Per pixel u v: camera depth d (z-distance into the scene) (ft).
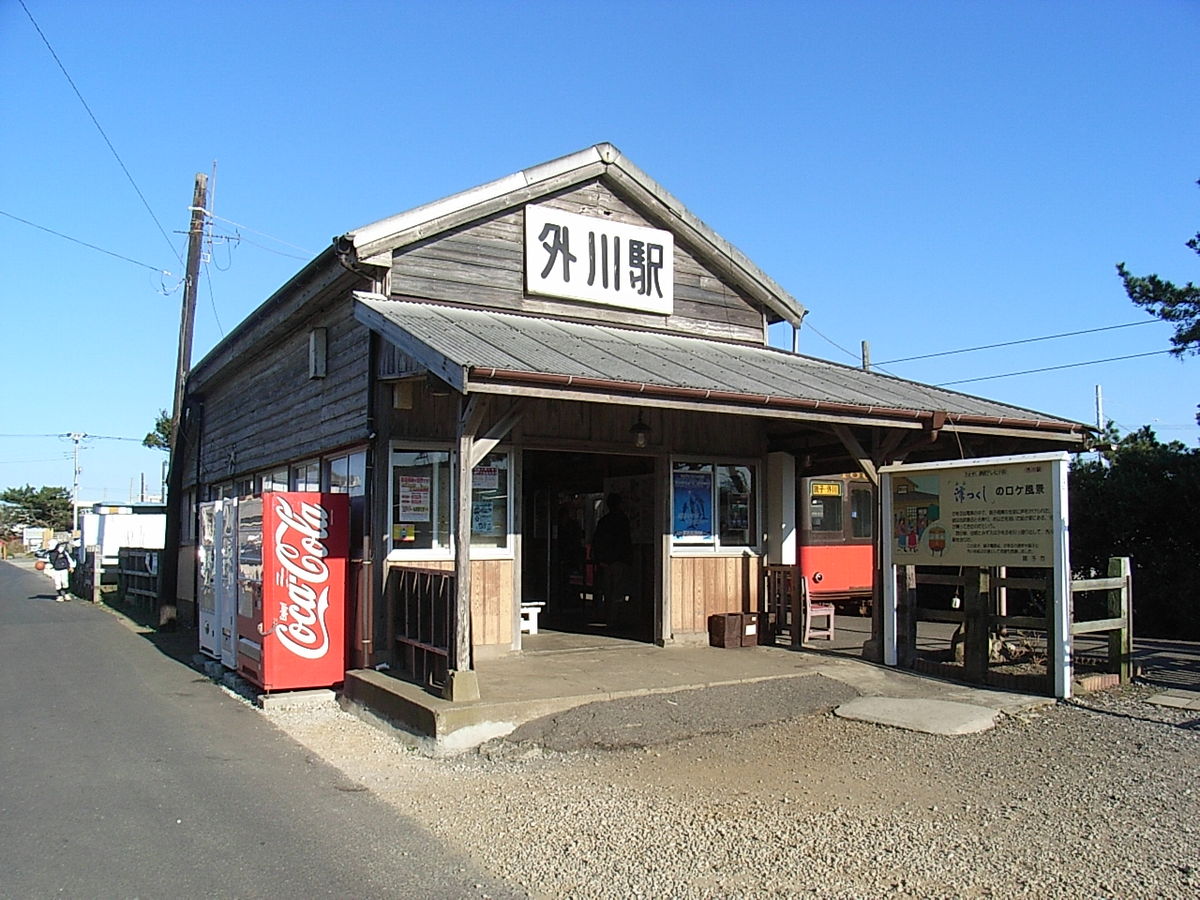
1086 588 29.14
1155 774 20.53
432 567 31.86
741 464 38.99
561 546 49.65
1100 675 29.66
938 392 38.17
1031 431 34.50
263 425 46.57
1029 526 28.66
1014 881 15.06
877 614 33.45
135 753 24.71
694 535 37.50
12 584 116.06
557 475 48.98
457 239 34.50
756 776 21.24
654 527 38.24
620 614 43.27
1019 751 22.62
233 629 35.27
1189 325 49.55
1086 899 14.34
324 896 15.12
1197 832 16.94
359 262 32.22
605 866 16.20
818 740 24.14
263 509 31.04
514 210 35.86
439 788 21.04
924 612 31.63
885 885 15.10
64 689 34.78
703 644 36.88
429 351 25.09
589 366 26.99
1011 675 28.94
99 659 43.37
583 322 37.14
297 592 31.24
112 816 19.29
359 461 33.06
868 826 17.71
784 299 42.19
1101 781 20.11
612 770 22.00
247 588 33.53
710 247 40.32
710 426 38.22
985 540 29.78
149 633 55.26
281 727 27.73
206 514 41.24
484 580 32.83
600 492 46.55
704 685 28.14
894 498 32.63
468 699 25.20
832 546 49.65
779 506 38.88
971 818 18.03
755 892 15.02
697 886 15.29
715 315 40.96
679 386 26.71
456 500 25.88
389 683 27.78
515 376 23.90
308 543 31.58
